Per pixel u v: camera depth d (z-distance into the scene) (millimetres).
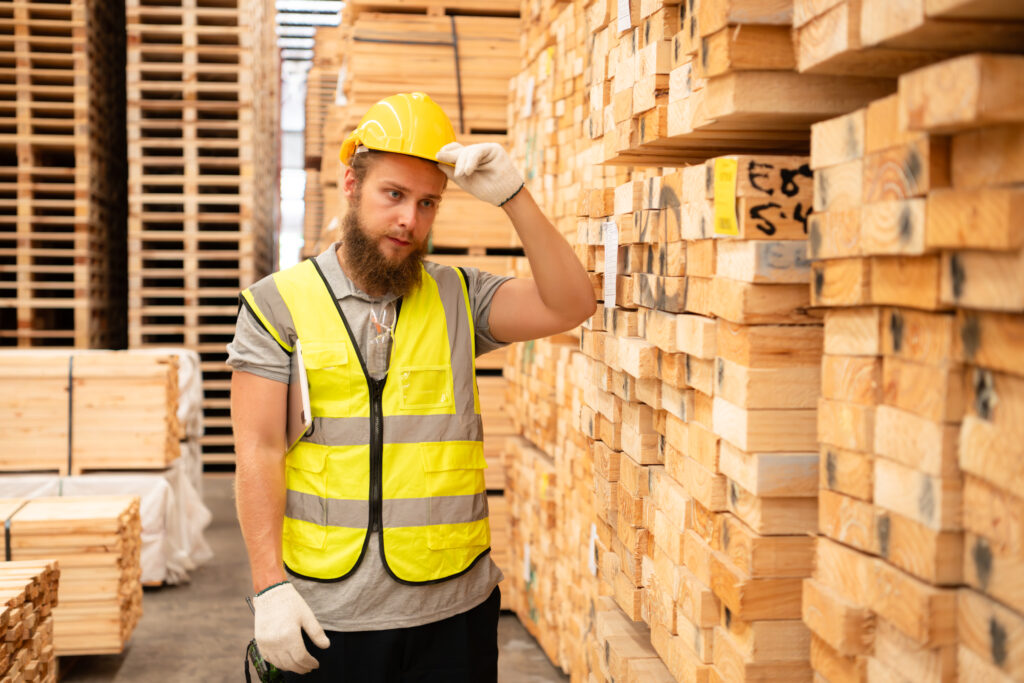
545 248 1988
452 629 1987
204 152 7074
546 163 3918
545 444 4004
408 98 1940
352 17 5285
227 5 6742
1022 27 1085
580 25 3367
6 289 6582
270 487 1904
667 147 1904
